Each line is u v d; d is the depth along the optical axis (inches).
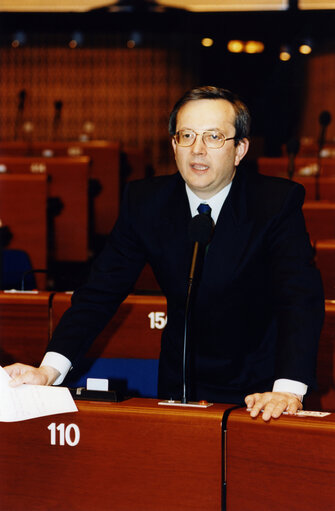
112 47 1494.8
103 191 983.0
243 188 224.2
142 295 343.0
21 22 1414.9
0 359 343.9
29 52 1493.6
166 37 1488.7
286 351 200.4
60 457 180.7
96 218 978.1
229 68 1486.2
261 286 221.0
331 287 456.8
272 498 165.8
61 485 180.5
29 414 181.0
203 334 225.6
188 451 172.4
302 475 163.2
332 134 1425.9
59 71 1497.3
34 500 182.2
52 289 736.3
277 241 216.4
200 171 209.9
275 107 1481.3
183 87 1497.3
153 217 228.7
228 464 170.2
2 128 1499.8
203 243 203.6
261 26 1407.5
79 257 816.9
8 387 186.5
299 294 207.8
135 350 328.5
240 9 1380.4
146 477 175.2
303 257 214.2
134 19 1406.3
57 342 225.5
